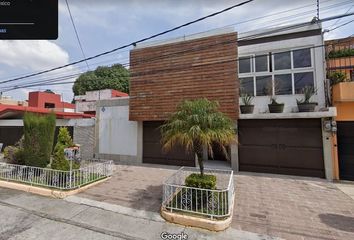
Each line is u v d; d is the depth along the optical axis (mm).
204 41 10883
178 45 11438
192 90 10953
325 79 9438
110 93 31000
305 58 9789
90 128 14148
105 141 13719
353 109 9086
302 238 4859
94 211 6254
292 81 9945
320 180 9125
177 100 11250
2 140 17234
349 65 10266
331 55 10664
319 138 9508
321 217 5828
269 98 10211
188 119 5875
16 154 9867
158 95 11750
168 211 5828
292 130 9883
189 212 5668
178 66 11367
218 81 10461
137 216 5934
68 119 14695
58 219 5828
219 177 9039
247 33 10656
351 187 8297
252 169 10391
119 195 7438
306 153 9664
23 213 6199
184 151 11875
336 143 9203
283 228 5281
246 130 10555
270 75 10297
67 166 8289
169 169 11172
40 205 6719
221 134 5734
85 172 8492
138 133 12812
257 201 6914
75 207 6535
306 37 9734
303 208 6395
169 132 6203
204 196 5871
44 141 9031
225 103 10234
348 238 4848
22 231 5227
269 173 10133
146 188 8148
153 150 12539
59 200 7070
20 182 8352
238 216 5887
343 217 5832
